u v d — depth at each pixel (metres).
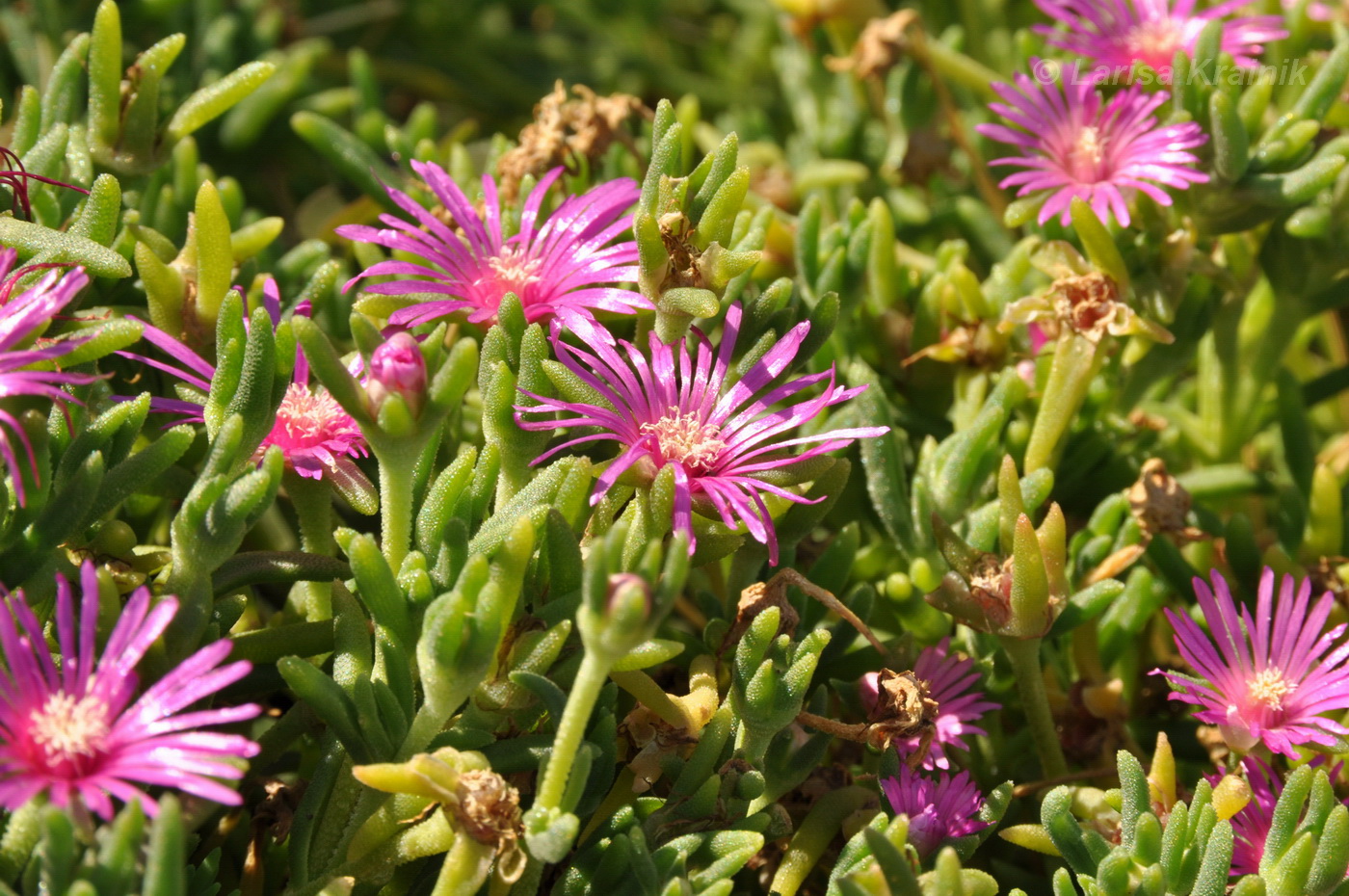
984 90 0.66
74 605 0.52
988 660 0.56
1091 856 0.53
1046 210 0.58
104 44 0.57
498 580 0.51
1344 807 0.52
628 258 0.54
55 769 0.49
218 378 0.53
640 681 0.52
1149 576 0.57
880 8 0.67
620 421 0.53
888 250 0.61
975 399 0.59
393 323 0.54
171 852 0.48
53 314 0.50
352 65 0.69
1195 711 0.54
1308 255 0.61
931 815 0.53
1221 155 0.59
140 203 0.60
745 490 0.53
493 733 0.53
